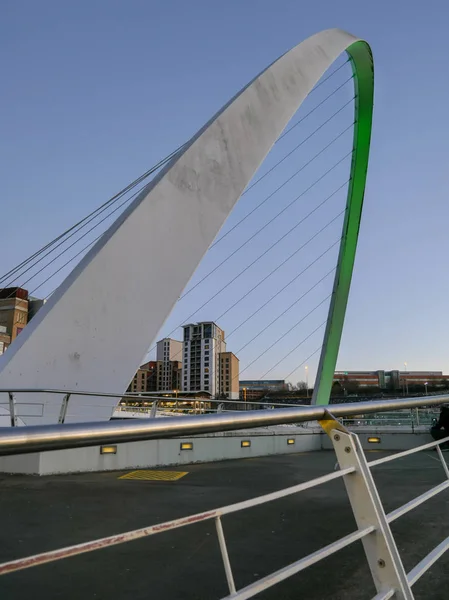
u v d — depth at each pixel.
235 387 89.31
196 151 12.73
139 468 11.23
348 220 24.03
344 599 3.52
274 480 9.30
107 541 1.29
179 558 4.39
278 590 3.68
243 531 5.35
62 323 10.52
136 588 3.68
